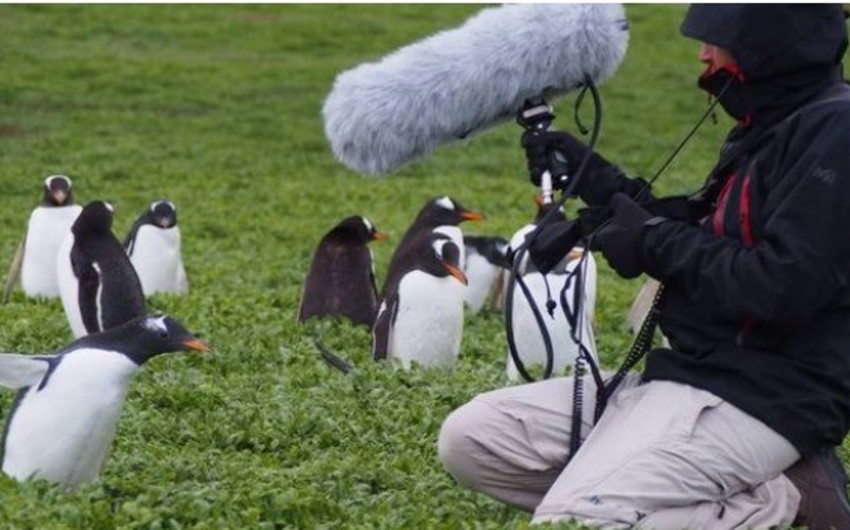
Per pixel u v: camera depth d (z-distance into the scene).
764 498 7.23
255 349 13.70
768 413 7.10
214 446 10.16
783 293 6.77
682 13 52.00
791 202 6.81
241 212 28.19
